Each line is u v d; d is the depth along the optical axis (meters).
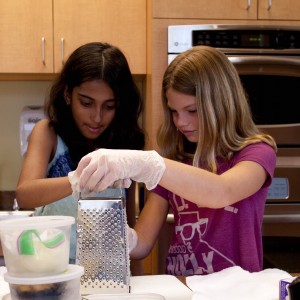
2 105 2.74
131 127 1.69
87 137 1.63
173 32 2.17
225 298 1.03
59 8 2.38
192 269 1.42
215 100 1.38
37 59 2.39
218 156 1.43
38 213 1.60
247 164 1.33
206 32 2.18
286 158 2.26
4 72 2.38
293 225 2.25
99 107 1.55
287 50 2.22
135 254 1.40
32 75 2.54
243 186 1.25
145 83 2.51
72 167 1.63
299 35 2.23
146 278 1.22
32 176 1.50
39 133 1.61
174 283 1.16
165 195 1.53
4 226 0.79
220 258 1.41
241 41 2.20
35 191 1.41
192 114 1.41
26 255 0.79
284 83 2.24
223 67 1.42
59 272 0.81
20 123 2.70
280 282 0.98
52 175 1.62
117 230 1.05
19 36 2.38
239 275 1.19
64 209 1.55
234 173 1.26
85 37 2.40
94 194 1.09
